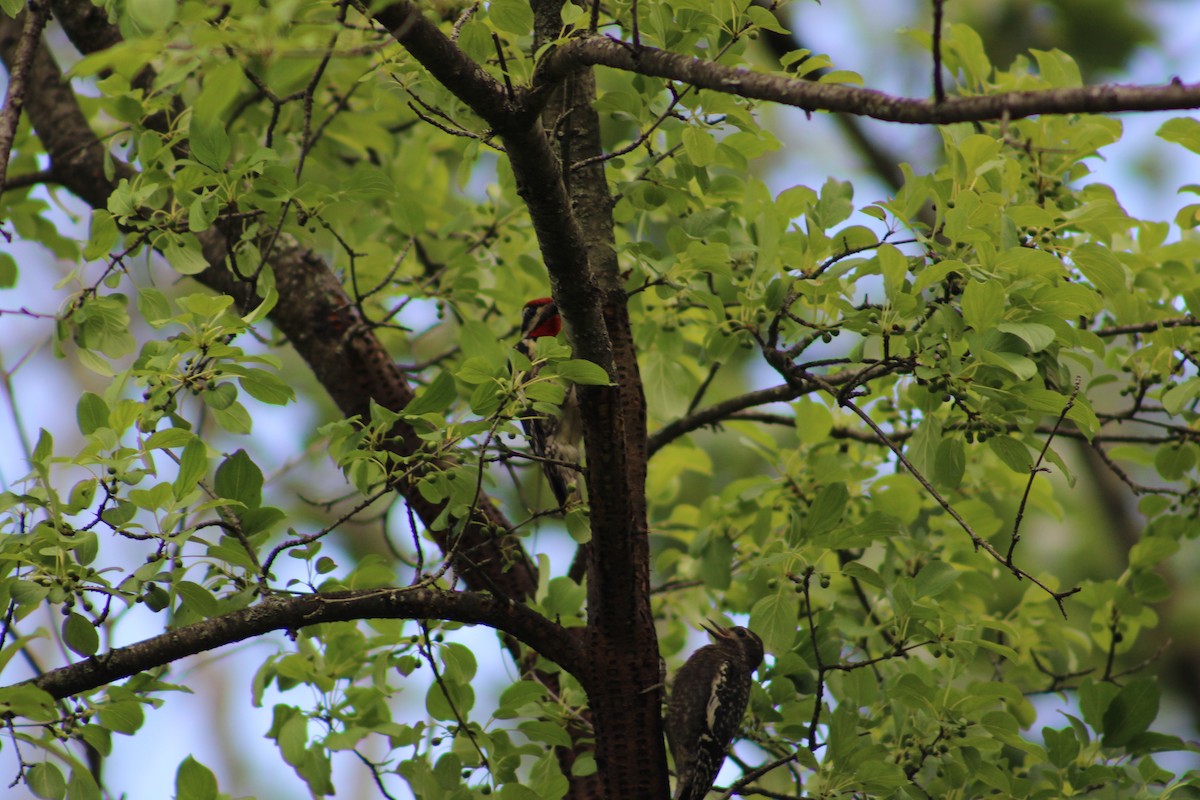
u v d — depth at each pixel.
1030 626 10.88
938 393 8.02
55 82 12.20
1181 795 8.52
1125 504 18.56
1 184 8.24
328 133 12.09
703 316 11.14
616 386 7.79
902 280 7.53
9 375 9.92
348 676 9.55
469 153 9.15
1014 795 8.80
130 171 11.48
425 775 8.43
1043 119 9.62
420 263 12.91
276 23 4.85
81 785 7.32
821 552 9.01
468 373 7.17
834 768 8.31
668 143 9.77
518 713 8.88
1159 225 10.38
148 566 6.97
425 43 6.50
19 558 6.79
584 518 8.26
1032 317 7.34
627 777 8.45
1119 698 9.25
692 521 12.12
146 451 7.16
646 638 8.62
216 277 10.81
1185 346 9.40
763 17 7.81
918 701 8.61
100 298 8.38
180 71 6.23
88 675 7.28
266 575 7.50
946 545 10.55
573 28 7.08
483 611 8.22
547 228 7.29
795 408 10.45
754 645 10.82
